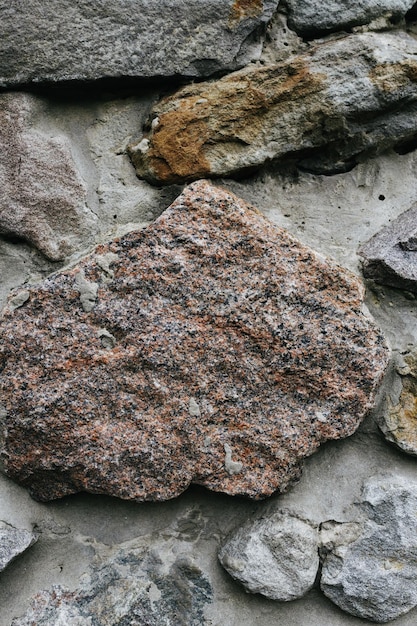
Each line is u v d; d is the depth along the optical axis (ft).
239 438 2.45
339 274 2.49
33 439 2.41
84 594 2.48
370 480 2.60
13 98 2.50
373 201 2.72
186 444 2.43
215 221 2.44
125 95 2.61
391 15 2.67
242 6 2.53
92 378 2.40
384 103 2.59
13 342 2.39
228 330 2.43
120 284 2.41
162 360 2.41
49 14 2.44
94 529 2.55
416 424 2.58
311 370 2.46
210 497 2.58
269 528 2.52
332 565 2.54
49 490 2.48
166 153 2.54
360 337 2.48
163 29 2.50
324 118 2.58
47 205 2.52
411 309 2.64
